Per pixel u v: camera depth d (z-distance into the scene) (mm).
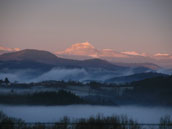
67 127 45312
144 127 44906
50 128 45812
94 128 44562
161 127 44406
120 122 44938
